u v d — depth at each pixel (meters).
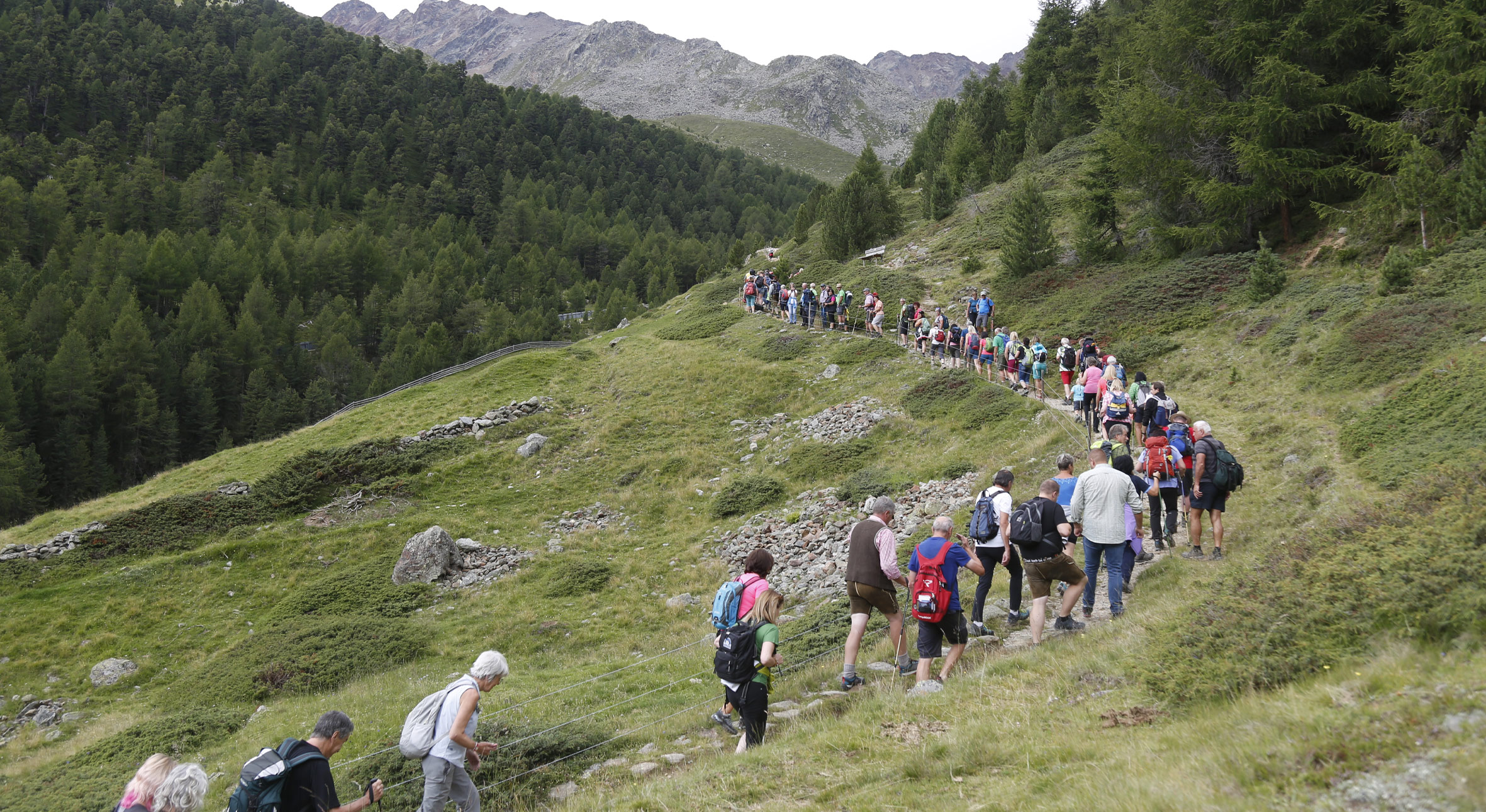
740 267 76.12
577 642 20.22
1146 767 5.57
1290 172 29.36
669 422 35.47
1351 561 7.54
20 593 26.03
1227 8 32.22
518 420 37.53
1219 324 28.09
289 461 33.91
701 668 14.73
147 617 24.75
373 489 31.94
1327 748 4.96
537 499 30.52
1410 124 27.97
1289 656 6.79
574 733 11.15
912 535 20.36
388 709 16.14
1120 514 10.63
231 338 92.12
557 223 176.75
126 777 15.45
